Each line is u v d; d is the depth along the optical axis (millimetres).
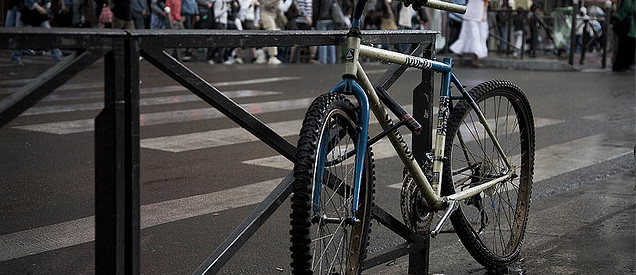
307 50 19406
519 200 4316
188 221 5273
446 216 3541
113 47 2385
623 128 9547
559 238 4770
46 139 7949
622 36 18438
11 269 4297
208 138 8156
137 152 2479
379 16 19391
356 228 3232
